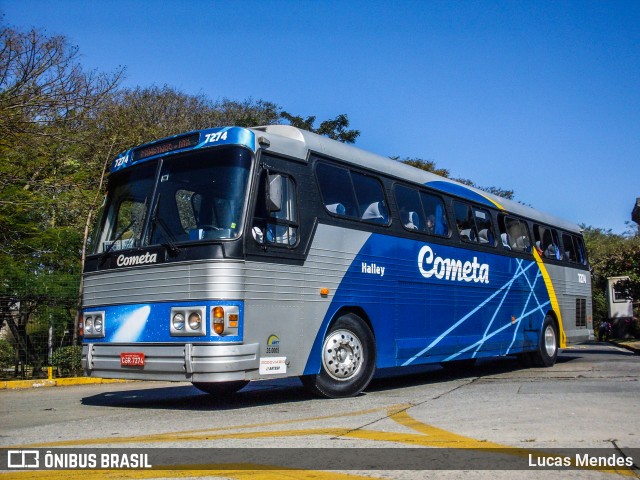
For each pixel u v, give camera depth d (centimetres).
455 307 1262
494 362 1792
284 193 918
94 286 945
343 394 992
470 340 1295
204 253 826
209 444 620
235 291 819
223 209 850
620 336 3897
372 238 1063
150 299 866
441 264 1231
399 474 504
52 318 1452
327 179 998
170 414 848
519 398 929
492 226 1434
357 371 1014
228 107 3878
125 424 767
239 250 828
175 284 845
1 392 1238
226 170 867
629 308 3900
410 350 1120
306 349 916
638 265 3069
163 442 635
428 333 1177
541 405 851
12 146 1568
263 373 844
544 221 1678
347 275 1002
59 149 1747
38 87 1531
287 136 968
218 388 1089
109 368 903
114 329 904
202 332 810
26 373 1409
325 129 3144
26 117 1538
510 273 1468
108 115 1958
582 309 1827
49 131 1597
